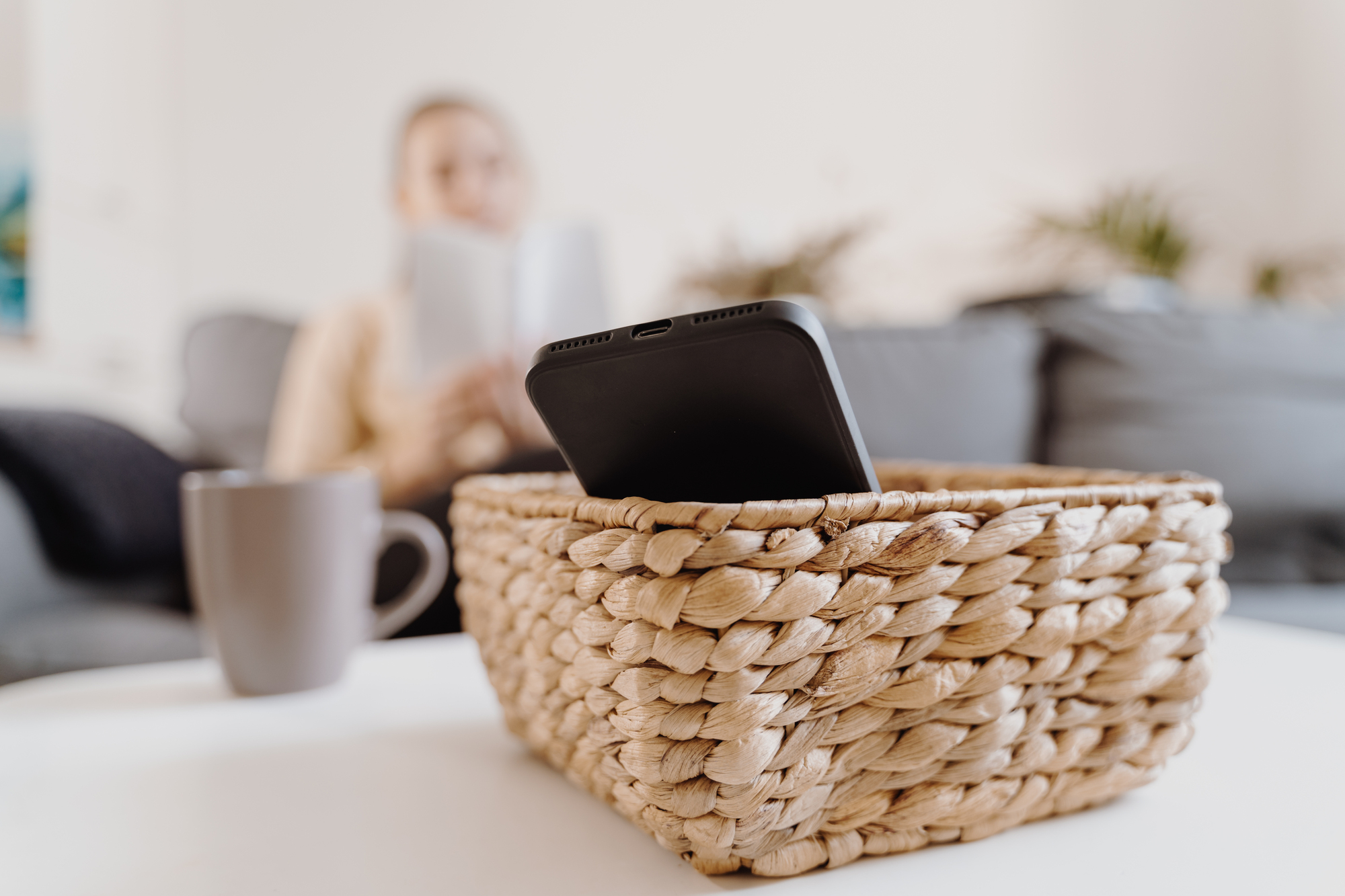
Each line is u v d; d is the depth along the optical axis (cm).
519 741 35
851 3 252
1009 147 258
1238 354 126
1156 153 263
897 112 254
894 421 118
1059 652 24
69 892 21
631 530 22
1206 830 25
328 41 230
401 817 27
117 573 88
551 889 22
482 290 140
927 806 23
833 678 21
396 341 186
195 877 22
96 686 44
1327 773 29
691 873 23
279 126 229
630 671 21
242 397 181
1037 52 259
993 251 253
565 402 26
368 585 46
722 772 20
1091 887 21
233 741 35
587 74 242
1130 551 25
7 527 77
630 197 245
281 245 230
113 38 217
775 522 21
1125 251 233
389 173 233
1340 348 128
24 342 209
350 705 40
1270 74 262
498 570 30
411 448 147
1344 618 95
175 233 225
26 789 29
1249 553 119
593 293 143
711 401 24
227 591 40
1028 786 24
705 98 247
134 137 221
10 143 208
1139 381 125
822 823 22
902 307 249
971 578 23
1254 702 38
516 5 238
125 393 222
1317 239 252
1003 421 123
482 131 233
